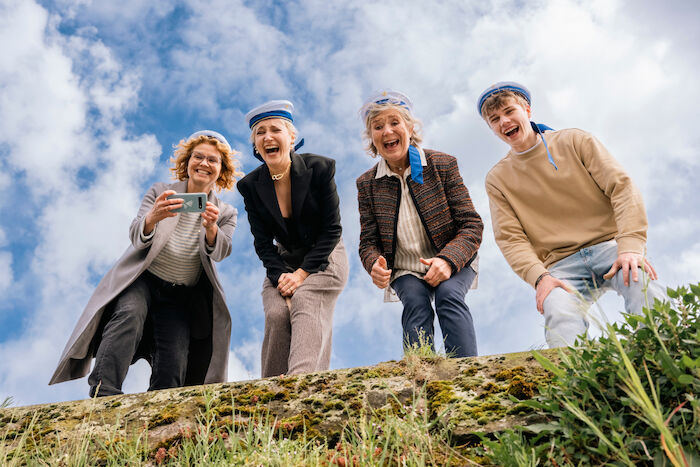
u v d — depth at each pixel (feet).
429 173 11.36
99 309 10.44
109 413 7.34
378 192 11.65
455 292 10.33
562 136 10.93
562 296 9.25
